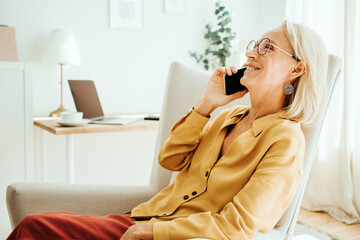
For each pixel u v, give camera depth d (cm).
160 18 283
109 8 263
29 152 207
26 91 203
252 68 110
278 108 110
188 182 116
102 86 267
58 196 122
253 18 328
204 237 82
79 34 255
